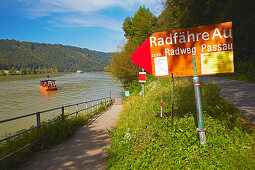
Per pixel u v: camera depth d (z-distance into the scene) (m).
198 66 4.13
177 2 19.20
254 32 10.28
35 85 96.44
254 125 4.51
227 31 3.92
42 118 18.59
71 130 7.70
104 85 87.38
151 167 3.56
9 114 30.03
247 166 3.02
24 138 5.49
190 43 4.14
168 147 4.07
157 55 4.38
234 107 6.04
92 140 6.52
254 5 8.84
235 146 3.64
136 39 33.59
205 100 7.12
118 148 4.80
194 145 3.83
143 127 5.84
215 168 3.14
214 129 4.41
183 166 3.37
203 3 13.41
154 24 32.16
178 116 6.12
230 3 9.54
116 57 32.88
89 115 12.57
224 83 12.80
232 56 3.94
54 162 4.63
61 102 40.94
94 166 4.34
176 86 11.24
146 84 22.86
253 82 12.98
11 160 4.45
